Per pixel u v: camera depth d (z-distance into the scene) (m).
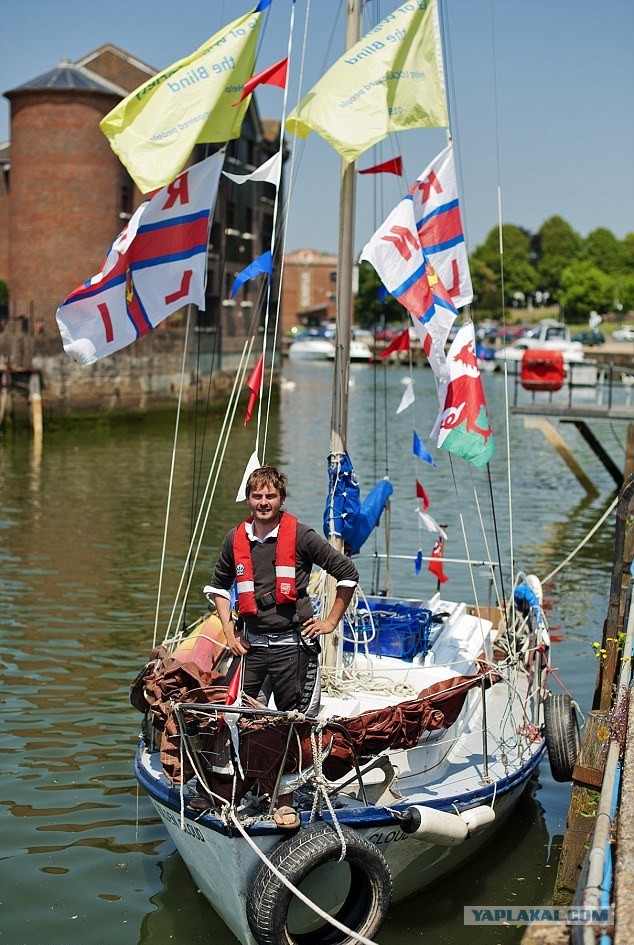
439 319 8.55
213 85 8.02
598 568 17.33
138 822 8.40
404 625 8.52
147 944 6.77
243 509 21.91
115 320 8.21
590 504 23.58
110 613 13.87
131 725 10.24
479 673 7.93
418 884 7.28
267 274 8.05
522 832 8.41
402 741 6.79
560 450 25.08
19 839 8.07
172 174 7.93
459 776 7.62
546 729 8.48
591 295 118.31
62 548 17.81
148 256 8.17
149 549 17.78
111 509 21.89
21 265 45.97
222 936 6.89
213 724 6.26
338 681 7.79
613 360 59.09
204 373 48.53
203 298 8.29
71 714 10.47
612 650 8.80
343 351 8.05
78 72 46.00
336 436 8.07
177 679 6.74
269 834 6.13
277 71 8.20
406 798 7.05
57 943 6.75
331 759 6.53
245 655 6.18
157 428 43.28
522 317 134.62
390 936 6.89
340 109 7.95
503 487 25.94
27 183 45.56
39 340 41.06
